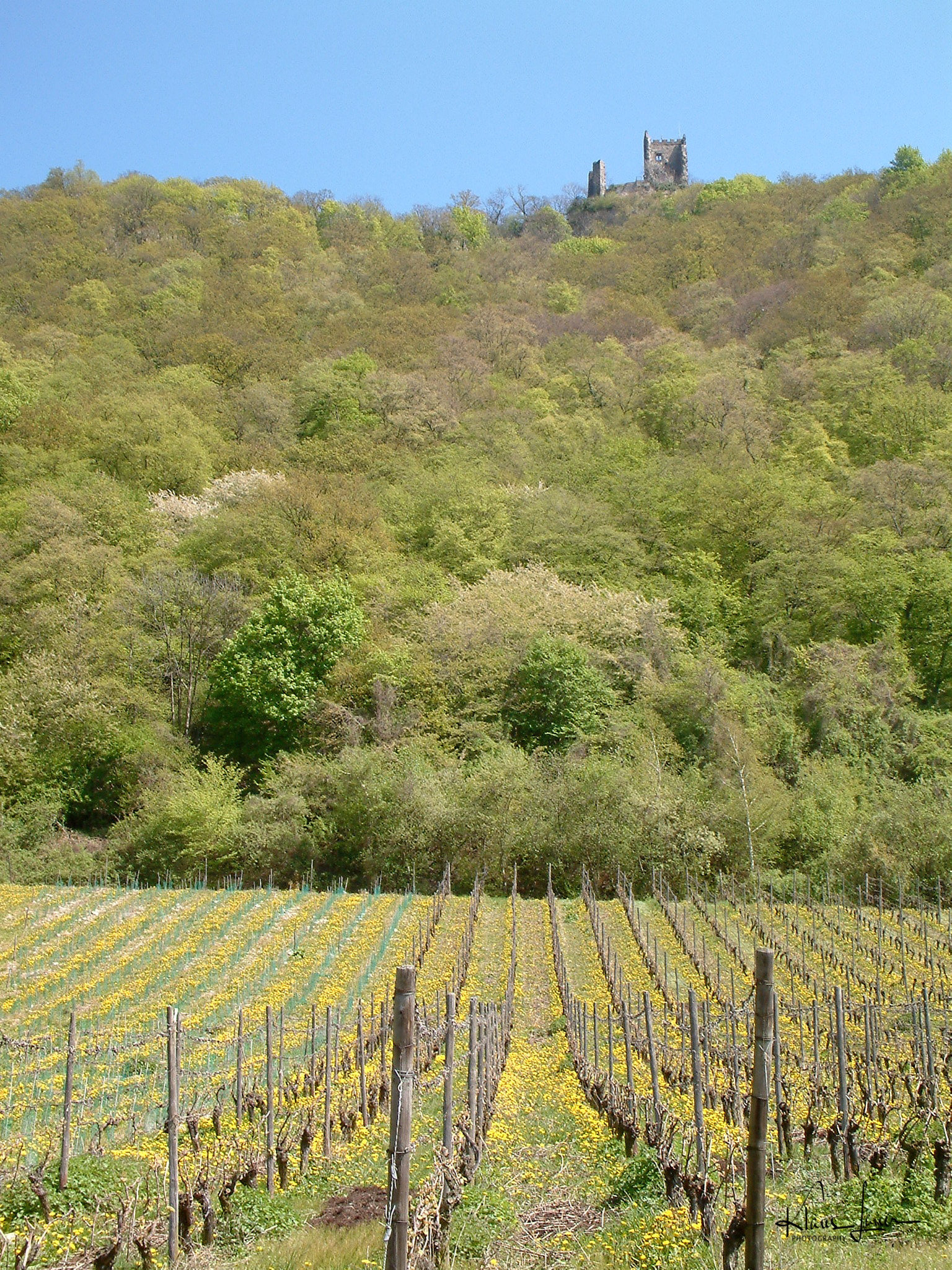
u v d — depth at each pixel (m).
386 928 30.91
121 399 65.06
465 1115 12.32
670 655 50.41
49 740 43.84
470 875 40.34
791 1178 11.55
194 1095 15.38
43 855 40.72
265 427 69.38
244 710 48.19
